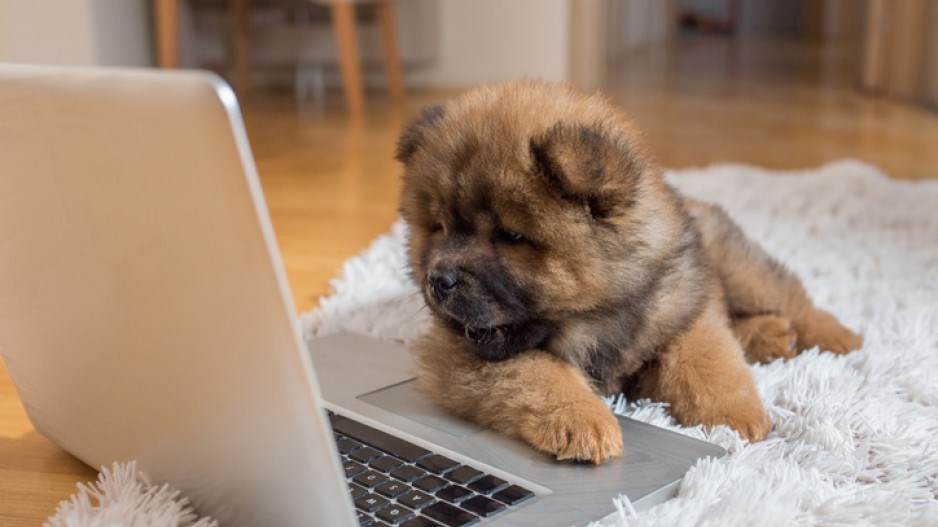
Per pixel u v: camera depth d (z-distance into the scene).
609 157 0.85
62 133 0.67
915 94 3.23
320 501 0.68
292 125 2.68
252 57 3.39
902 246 1.41
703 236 1.05
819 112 3.03
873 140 2.46
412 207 0.92
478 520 0.73
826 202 1.66
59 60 2.41
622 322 0.90
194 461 0.73
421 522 0.72
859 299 1.20
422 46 3.21
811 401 0.92
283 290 0.63
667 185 0.97
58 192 0.69
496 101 0.91
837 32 6.65
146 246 0.66
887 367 1.00
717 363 0.92
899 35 3.34
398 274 1.30
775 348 1.03
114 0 2.68
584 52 3.48
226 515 0.74
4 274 0.77
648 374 0.95
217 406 0.69
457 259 0.85
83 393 0.78
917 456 0.84
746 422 0.88
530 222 0.85
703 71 4.36
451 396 0.88
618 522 0.73
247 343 0.65
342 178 1.99
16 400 0.98
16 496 0.82
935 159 2.17
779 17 7.33
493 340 0.89
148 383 0.72
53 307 0.75
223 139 0.61
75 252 0.70
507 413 0.85
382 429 0.85
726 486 0.78
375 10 3.12
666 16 6.63
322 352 1.02
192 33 3.42
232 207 0.62
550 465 0.80
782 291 1.08
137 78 0.63
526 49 3.39
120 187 0.66
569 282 0.86
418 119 0.94
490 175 0.85
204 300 0.66
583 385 0.87
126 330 0.71
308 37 3.33
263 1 3.31
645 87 3.69
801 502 0.77
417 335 1.09
